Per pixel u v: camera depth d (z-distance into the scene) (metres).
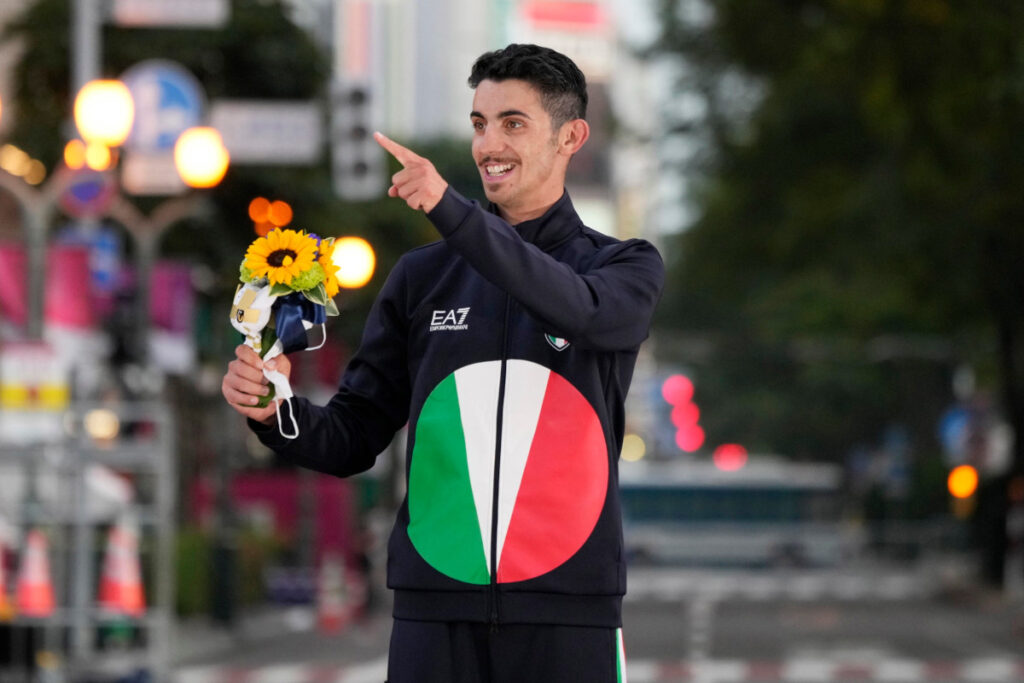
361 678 36.28
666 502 97.69
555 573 7.39
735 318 142.88
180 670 38.06
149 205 52.72
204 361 58.06
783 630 51.28
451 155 108.69
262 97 55.88
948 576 77.38
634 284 7.36
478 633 7.48
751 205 71.12
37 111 54.69
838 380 134.25
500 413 7.54
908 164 47.72
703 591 76.25
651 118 75.50
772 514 97.19
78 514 24.28
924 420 123.81
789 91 62.97
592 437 7.54
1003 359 71.25
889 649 44.53
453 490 7.52
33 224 32.50
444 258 7.93
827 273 76.69
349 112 39.41
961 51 42.22
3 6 54.75
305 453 7.89
